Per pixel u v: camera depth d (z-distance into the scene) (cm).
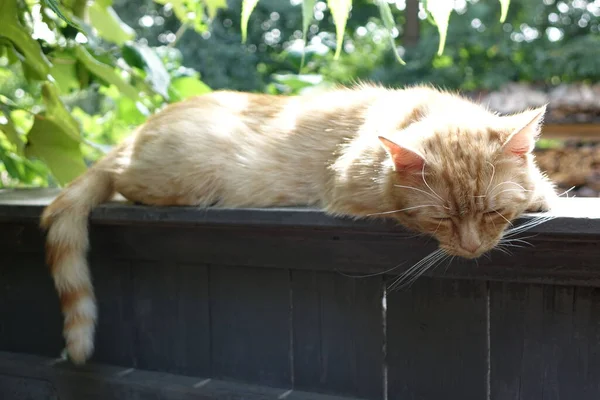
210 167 151
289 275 146
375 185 138
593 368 135
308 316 146
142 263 153
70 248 151
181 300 152
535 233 132
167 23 555
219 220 143
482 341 139
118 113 227
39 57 168
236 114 157
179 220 145
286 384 149
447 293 139
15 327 162
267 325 149
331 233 141
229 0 507
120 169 155
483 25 536
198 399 150
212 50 438
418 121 143
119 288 155
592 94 321
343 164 143
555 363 136
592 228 129
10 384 162
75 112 265
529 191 135
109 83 189
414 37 501
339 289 144
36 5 177
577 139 302
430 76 440
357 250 141
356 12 561
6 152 193
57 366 159
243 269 148
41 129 172
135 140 158
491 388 139
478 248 133
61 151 174
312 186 149
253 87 445
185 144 153
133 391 154
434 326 141
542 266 133
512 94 344
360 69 443
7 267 161
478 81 438
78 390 157
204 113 157
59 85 190
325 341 146
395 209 137
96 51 192
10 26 165
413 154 133
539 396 137
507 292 137
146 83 192
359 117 150
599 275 131
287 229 142
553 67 456
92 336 152
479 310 138
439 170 134
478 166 134
